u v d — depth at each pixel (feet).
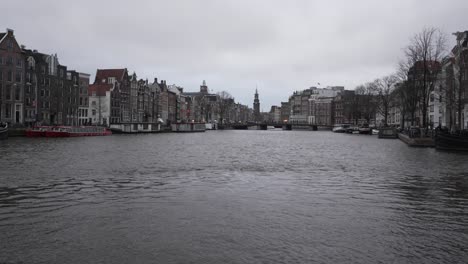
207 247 46.32
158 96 573.33
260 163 131.64
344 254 44.47
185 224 54.95
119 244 47.14
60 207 63.93
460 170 111.24
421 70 217.97
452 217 59.57
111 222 55.77
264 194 75.87
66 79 367.04
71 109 377.09
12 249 45.42
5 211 61.21
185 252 44.80
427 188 82.79
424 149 195.21
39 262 41.93
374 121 644.27
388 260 42.93
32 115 320.91
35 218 57.52
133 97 489.26
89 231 51.72
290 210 63.16
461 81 214.28
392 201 70.03
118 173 102.27
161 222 55.83
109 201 68.44
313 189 81.51
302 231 52.34
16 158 133.59
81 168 110.93
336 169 115.65
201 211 61.98
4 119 292.20
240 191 78.74
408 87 243.81
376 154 168.45
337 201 69.92
